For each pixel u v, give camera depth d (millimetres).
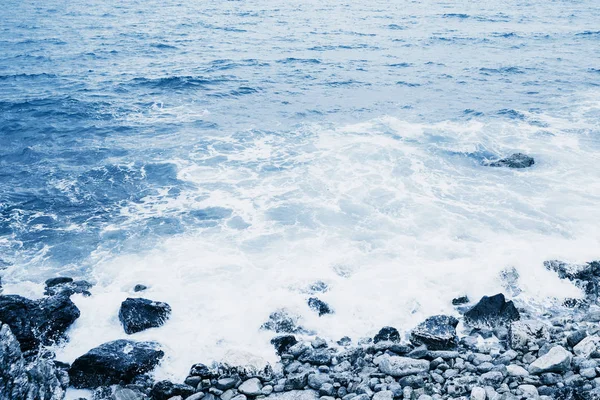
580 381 9398
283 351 10836
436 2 75625
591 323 11406
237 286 12805
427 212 16031
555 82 30531
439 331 11047
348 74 33125
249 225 15516
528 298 12414
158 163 19703
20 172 19109
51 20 57438
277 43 43812
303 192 17359
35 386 8133
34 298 12250
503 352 10609
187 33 48656
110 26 53000
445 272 13227
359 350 10602
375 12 64250
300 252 14172
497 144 21047
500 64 35812
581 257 13547
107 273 13367
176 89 29406
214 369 10062
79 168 19375
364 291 12609
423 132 22438
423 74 33219
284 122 23953
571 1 77750
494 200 16719
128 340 10797
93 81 31312
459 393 9328
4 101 27125
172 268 13547
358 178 18250
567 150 20344
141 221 15805
